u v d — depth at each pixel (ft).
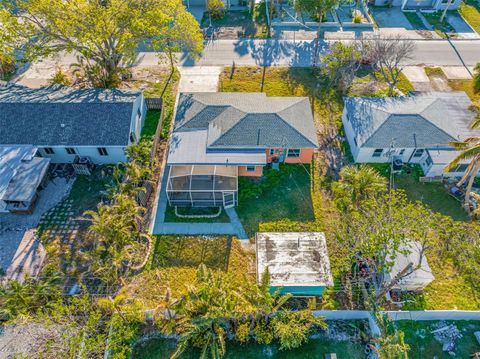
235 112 114.62
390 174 113.60
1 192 96.53
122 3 120.88
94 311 78.64
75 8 118.01
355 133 115.03
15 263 90.43
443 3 190.49
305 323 76.79
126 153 105.40
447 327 80.48
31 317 75.46
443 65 156.66
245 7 197.47
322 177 112.68
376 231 83.20
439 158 108.37
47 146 107.86
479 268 85.87
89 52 128.36
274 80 148.36
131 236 90.74
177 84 145.59
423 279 83.05
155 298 85.40
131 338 78.23
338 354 77.46
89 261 90.79
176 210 103.60
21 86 125.59
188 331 72.69
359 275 88.53
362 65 155.43
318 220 101.50
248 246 95.91
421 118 114.11
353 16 184.96
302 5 144.46
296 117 116.26
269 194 107.86
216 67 155.12
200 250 94.63
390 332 78.38
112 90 124.16
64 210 102.37
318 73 151.74
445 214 102.94
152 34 125.70
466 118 116.98
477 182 110.73
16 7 118.52
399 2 196.24
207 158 105.40
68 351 73.31
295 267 82.23
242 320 77.66
